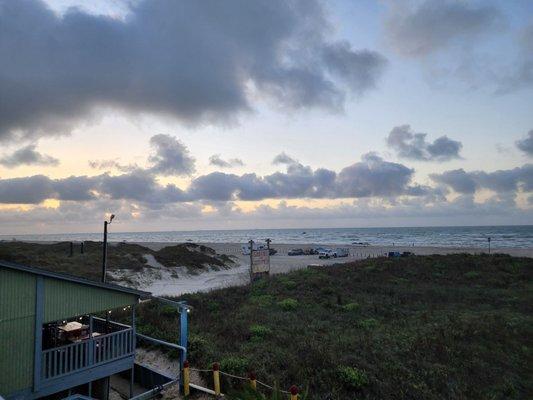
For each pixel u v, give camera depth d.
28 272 10.12
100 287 11.66
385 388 12.13
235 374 12.27
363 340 16.27
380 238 172.12
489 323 19.02
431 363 14.48
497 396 12.87
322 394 11.49
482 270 35.47
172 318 20.00
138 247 59.94
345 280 31.83
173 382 12.25
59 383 10.74
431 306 23.47
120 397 13.05
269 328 17.88
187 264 52.53
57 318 10.68
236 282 44.03
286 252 91.75
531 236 159.75
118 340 12.38
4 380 9.68
